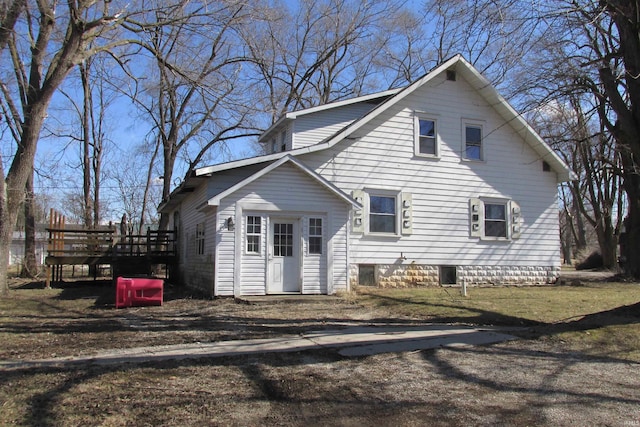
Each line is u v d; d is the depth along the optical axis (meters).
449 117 16.72
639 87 8.28
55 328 8.72
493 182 17.11
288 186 13.51
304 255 13.55
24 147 14.50
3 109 15.21
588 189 29.81
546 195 17.86
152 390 4.92
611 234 29.08
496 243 17.00
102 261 18.50
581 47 9.19
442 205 16.36
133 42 14.55
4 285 14.27
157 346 7.01
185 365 5.88
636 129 8.51
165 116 28.38
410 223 15.84
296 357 6.36
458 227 16.50
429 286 15.88
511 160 17.42
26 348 6.88
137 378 5.31
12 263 46.94
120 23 13.89
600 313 8.58
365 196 15.45
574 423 4.20
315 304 12.01
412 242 15.88
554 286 16.91
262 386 5.12
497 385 5.24
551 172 18.02
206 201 12.97
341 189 15.16
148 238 19.64
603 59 8.70
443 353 6.62
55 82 14.26
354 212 15.22
